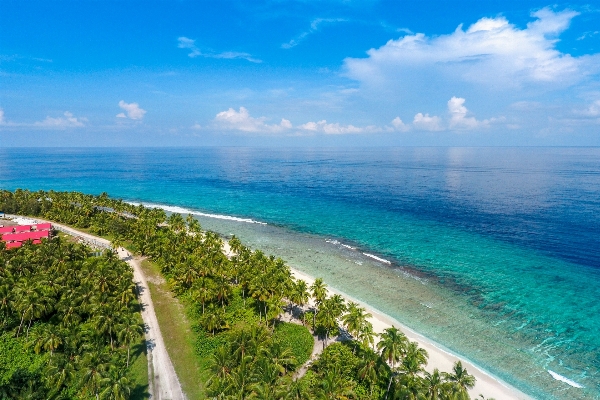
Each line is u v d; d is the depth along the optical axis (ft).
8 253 317.83
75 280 272.72
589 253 428.97
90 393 182.19
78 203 571.28
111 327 212.84
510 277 366.84
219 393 160.35
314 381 199.00
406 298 322.96
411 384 168.86
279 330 257.96
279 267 300.20
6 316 243.40
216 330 253.65
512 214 617.62
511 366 233.96
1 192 597.11
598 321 287.07
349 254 435.94
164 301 297.12
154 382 202.18
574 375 226.38
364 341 214.90
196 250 349.82
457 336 265.75
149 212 506.89
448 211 654.12
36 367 204.95
